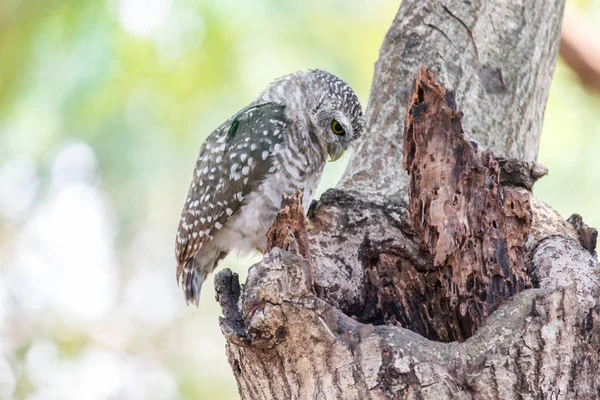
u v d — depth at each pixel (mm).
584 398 6074
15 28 14000
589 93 13930
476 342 6090
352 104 10008
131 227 18031
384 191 8953
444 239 7090
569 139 14469
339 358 6090
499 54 9656
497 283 6895
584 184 14312
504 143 9469
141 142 14828
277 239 6844
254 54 14562
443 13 9789
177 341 18578
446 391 5895
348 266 8062
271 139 9625
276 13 14875
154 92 14445
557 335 6070
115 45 14078
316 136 9992
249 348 6340
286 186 9734
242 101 14477
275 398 6414
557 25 10195
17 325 17609
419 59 9688
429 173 7176
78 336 17688
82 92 14039
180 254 10312
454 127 7113
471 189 7086
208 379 17656
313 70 10445
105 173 15758
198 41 14273
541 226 7613
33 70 14203
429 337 7516
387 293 7832
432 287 7699
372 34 15484
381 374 5973
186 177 16469
